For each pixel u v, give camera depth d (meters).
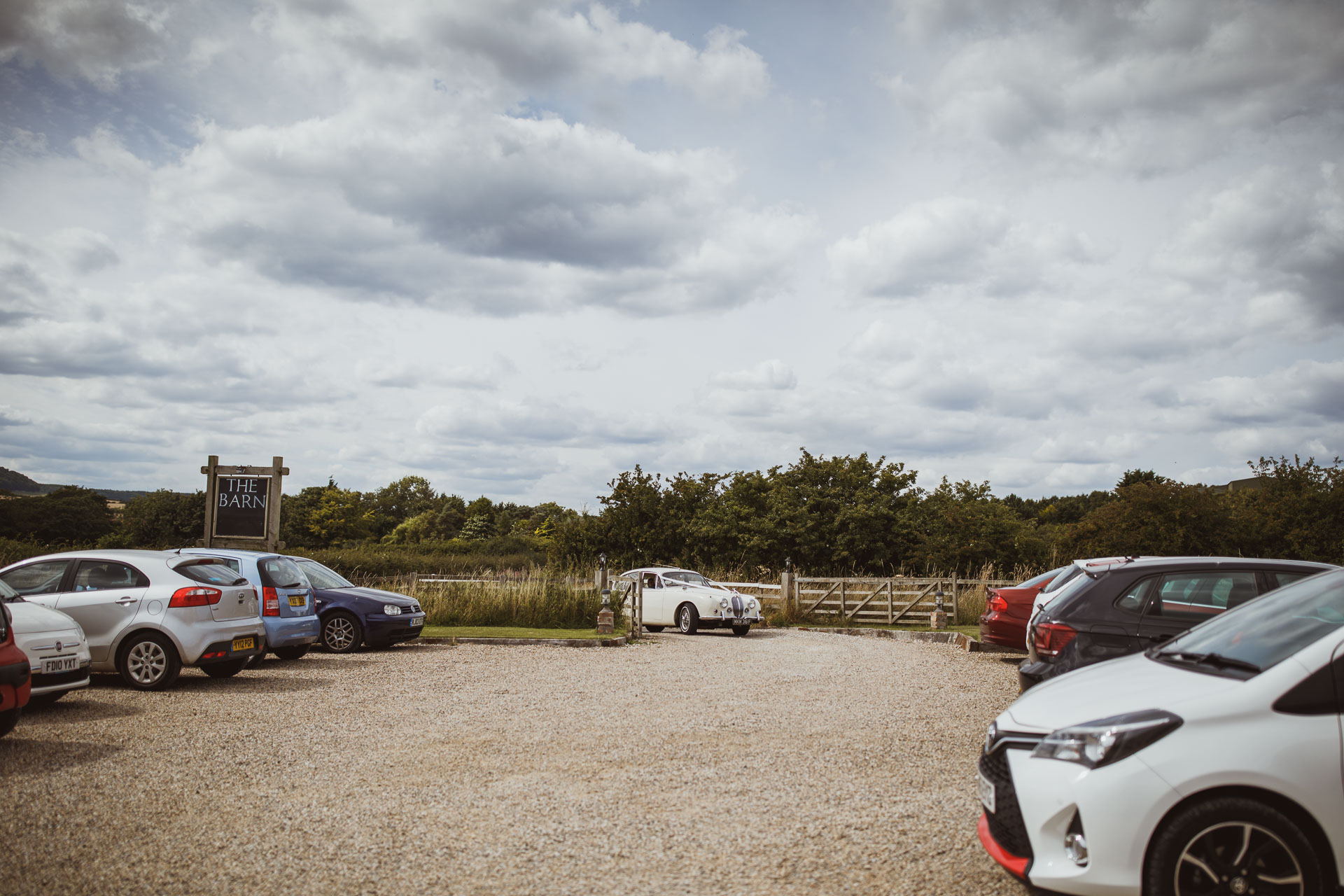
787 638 21.34
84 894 4.21
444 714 9.16
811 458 37.69
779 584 27.92
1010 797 4.21
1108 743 3.89
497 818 5.53
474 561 46.41
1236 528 24.62
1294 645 4.25
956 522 34.03
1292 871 3.60
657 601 23.61
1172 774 3.73
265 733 8.05
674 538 38.97
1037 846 3.97
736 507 37.84
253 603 11.52
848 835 5.20
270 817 5.50
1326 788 3.61
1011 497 89.88
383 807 5.73
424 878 4.50
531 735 8.12
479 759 7.14
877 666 14.18
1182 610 7.95
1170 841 3.69
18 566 10.70
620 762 7.05
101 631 10.38
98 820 5.37
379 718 8.88
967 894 4.31
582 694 10.65
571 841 5.09
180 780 6.35
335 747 7.52
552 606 20.69
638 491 39.59
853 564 35.53
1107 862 3.76
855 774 6.70
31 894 4.19
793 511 35.81
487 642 16.91
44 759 6.89
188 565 10.82
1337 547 23.88
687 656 15.74
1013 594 14.70
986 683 12.12
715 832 5.27
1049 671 8.19
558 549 40.16
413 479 117.94
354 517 74.62
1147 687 4.25
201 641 10.46
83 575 10.64
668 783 6.42
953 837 5.16
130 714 8.88
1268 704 3.79
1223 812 3.66
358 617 14.95
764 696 10.70
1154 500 24.86
